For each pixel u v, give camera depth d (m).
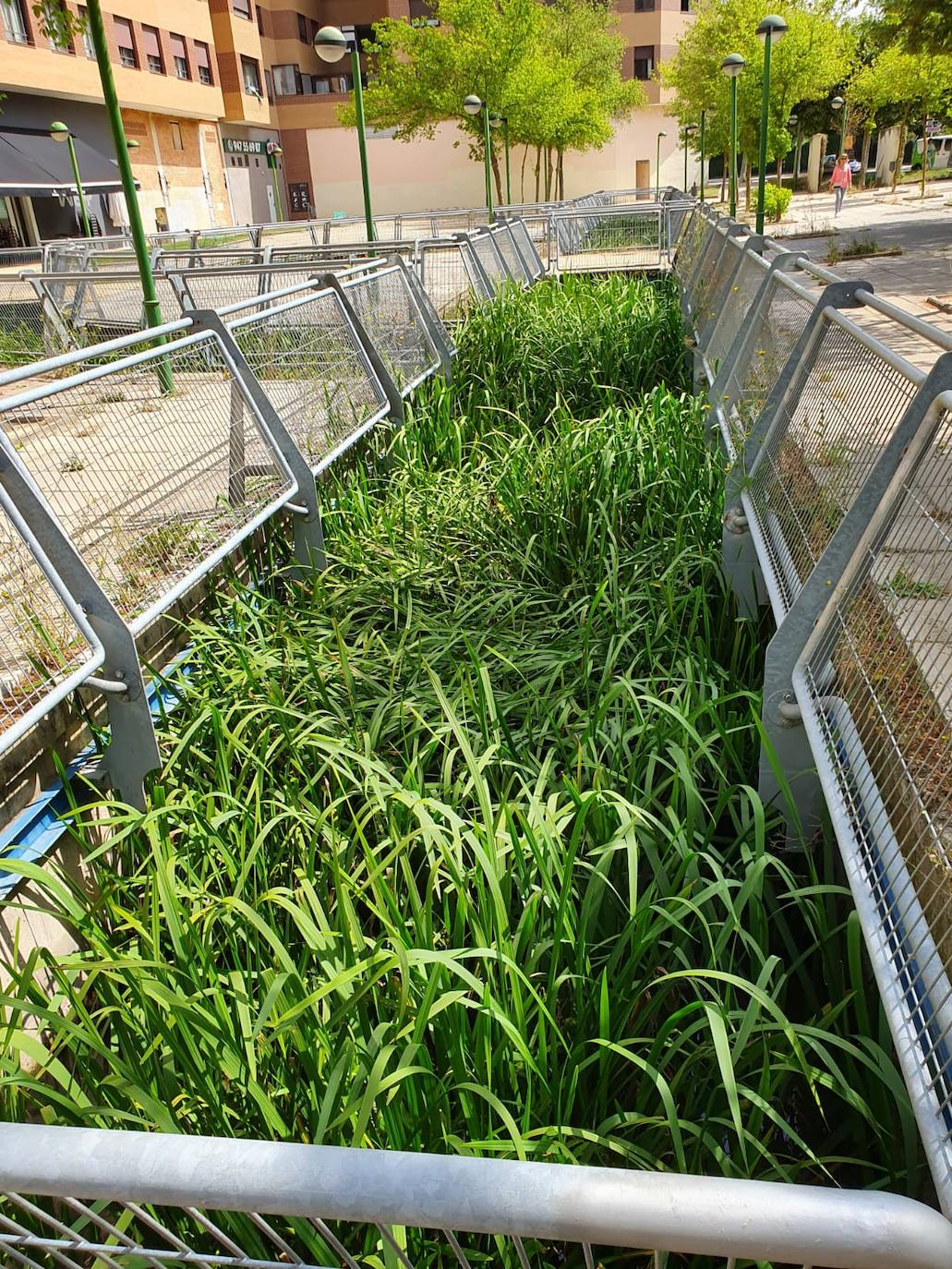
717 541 4.46
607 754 3.00
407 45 31.09
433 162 48.00
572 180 48.09
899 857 1.91
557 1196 0.84
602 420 6.03
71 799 2.70
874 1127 1.83
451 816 2.29
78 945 2.75
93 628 2.83
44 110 30.52
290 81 48.34
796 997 2.50
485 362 8.00
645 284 11.57
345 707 3.44
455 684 3.50
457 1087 1.67
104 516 3.38
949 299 11.13
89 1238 1.84
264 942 2.47
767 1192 0.84
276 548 4.71
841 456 3.08
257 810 2.69
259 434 4.48
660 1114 2.04
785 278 4.38
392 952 1.85
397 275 7.33
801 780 2.84
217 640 3.63
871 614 2.42
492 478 5.49
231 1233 1.73
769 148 31.88
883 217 26.38
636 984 2.24
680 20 47.47
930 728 2.02
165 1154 0.89
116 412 3.49
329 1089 1.64
